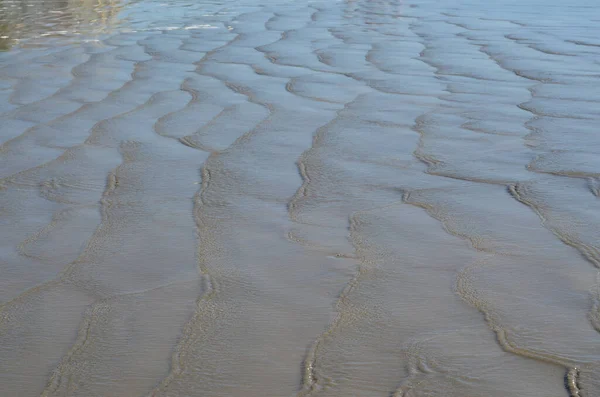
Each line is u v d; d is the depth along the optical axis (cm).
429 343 224
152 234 310
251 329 235
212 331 235
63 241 305
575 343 221
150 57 678
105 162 402
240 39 759
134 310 249
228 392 205
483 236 296
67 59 678
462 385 203
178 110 501
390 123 460
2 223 325
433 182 358
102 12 972
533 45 696
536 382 204
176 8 995
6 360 222
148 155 411
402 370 211
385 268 272
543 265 270
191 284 266
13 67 648
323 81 574
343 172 375
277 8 978
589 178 355
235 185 362
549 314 238
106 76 607
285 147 418
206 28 830
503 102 504
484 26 806
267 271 274
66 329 239
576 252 279
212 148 420
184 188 361
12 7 1029
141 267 281
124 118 485
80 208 341
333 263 278
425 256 281
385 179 364
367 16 895
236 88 557
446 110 487
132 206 341
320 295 255
